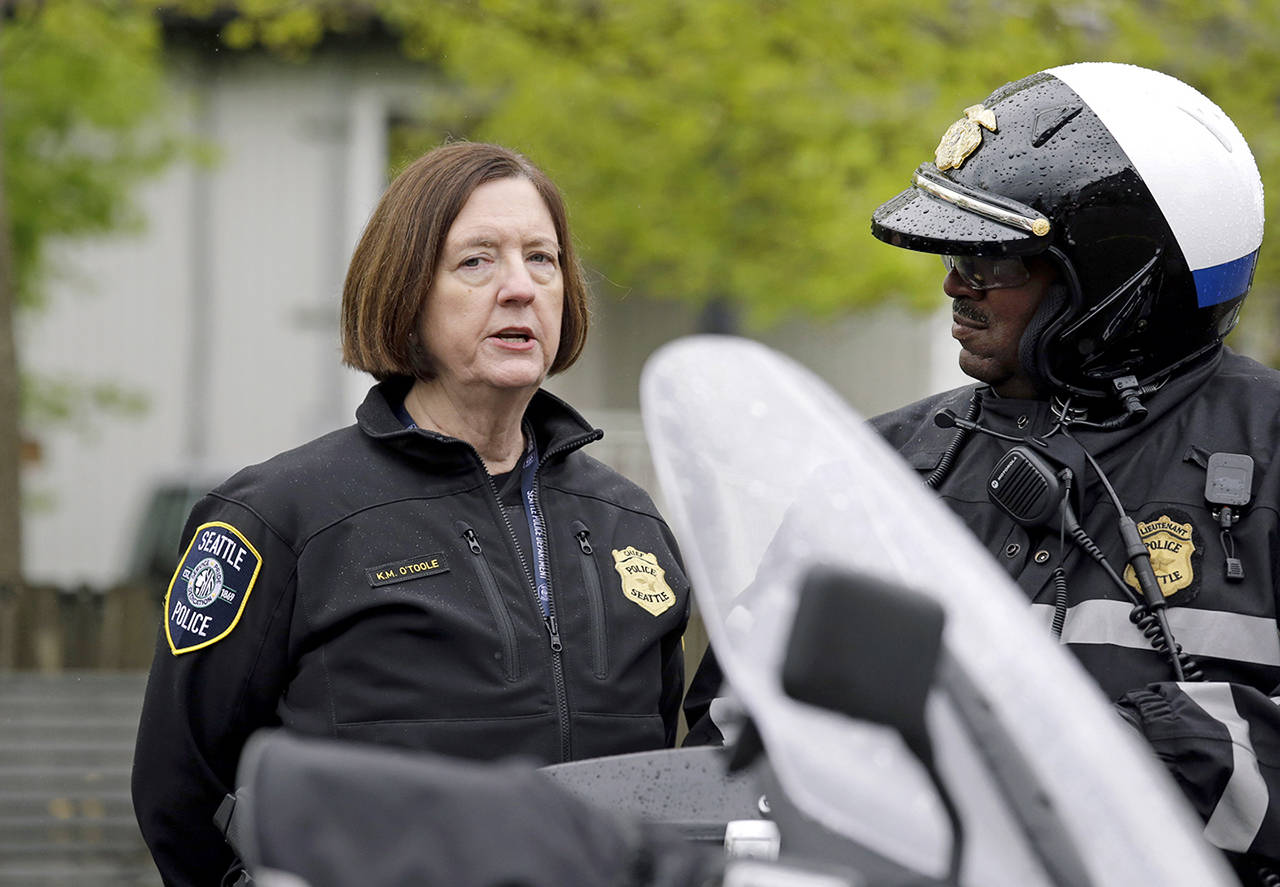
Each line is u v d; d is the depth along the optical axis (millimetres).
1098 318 5785
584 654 5914
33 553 29875
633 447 21344
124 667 12734
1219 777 4922
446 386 6094
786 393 4027
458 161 6070
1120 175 5734
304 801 3156
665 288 23344
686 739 5941
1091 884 3213
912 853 3238
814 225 20516
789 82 19531
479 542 5910
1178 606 5527
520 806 3207
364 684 5695
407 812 3150
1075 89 5953
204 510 5973
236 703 5809
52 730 9711
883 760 3344
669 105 20469
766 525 3748
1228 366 6059
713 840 4273
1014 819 3291
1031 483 5633
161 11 24141
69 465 30062
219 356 29938
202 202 29547
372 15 24594
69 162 23562
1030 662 3533
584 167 21000
